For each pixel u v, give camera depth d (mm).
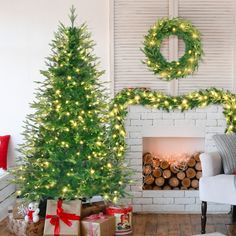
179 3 5484
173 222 5023
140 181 5445
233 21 5484
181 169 5520
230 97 5371
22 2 5609
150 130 5438
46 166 4461
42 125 4559
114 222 4520
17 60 5637
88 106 4562
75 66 4512
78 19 5570
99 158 4570
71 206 4352
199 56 5406
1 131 5672
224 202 4492
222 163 4809
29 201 4512
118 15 5508
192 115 5426
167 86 5516
